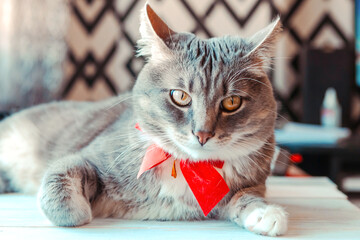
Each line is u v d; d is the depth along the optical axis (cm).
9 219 34
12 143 50
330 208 38
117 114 47
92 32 98
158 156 36
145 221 35
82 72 99
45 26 89
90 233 31
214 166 36
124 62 98
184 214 36
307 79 86
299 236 31
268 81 38
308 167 77
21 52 88
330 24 94
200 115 34
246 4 96
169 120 35
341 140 74
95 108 51
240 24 97
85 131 47
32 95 88
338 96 86
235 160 37
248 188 38
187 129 35
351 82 87
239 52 37
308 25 95
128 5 98
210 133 34
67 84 97
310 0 94
